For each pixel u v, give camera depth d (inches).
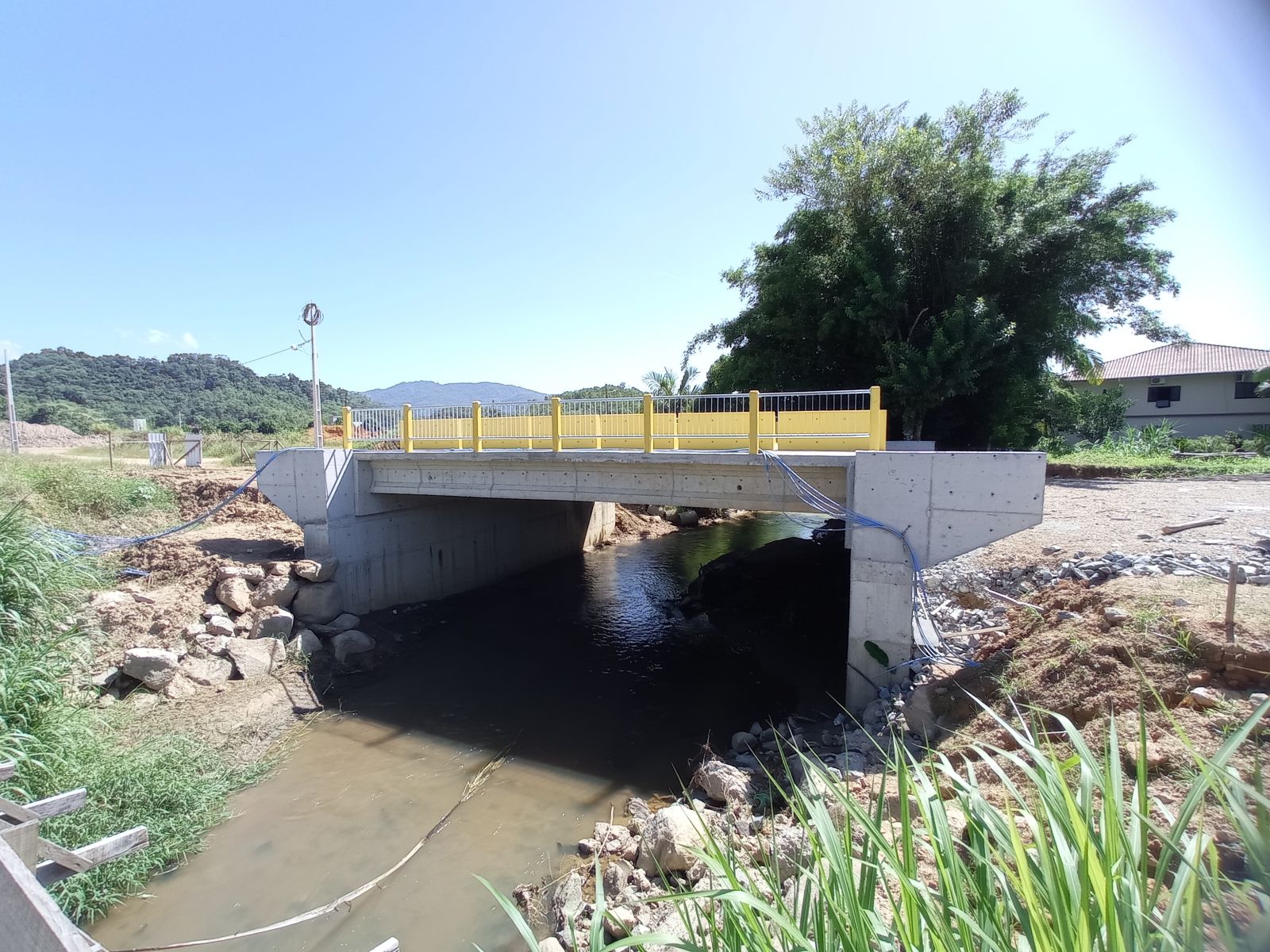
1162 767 167.2
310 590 473.4
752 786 268.1
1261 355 1203.2
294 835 263.1
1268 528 370.3
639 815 271.0
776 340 792.3
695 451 410.6
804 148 756.6
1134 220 753.6
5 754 219.0
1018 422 775.7
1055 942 65.0
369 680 428.1
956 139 716.7
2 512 421.1
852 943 70.5
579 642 511.5
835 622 535.5
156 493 612.1
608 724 367.6
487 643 506.9
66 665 291.6
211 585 446.0
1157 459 837.8
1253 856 65.5
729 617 569.0
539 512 767.1
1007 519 297.9
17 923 100.7
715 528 1056.8
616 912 196.4
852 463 348.8
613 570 761.0
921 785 86.7
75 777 244.2
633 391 1514.5
